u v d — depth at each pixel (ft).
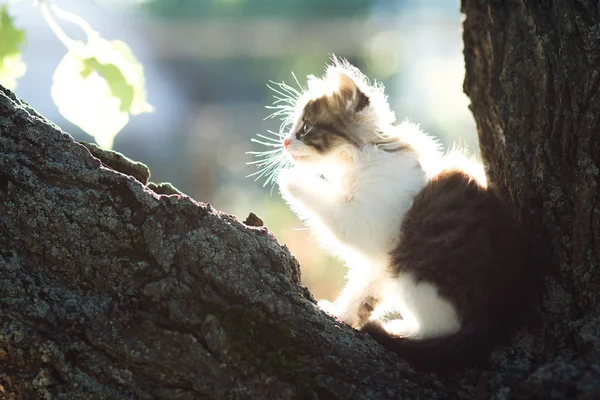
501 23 4.27
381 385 3.88
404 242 4.22
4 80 4.44
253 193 7.27
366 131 4.47
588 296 3.96
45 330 3.86
